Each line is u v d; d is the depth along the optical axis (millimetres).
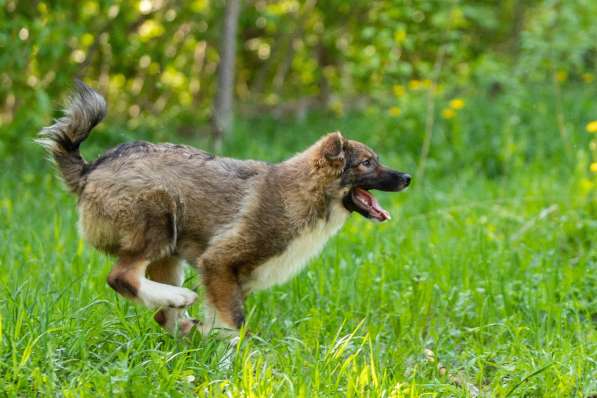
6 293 8695
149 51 19625
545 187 14633
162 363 7520
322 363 7848
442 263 11172
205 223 8844
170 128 20062
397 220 13320
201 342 8578
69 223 12133
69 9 17531
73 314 8328
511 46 23766
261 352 8164
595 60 22359
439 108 18734
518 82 19672
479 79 20234
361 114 21844
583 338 9055
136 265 8570
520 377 8102
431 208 14352
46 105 15586
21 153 16297
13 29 15672
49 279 9766
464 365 8500
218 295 8781
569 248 12055
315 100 24000
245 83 24375
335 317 9469
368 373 7672
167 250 8711
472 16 19828
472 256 11305
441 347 9078
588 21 18547
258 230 8828
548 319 9484
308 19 22500
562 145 17375
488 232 12484
